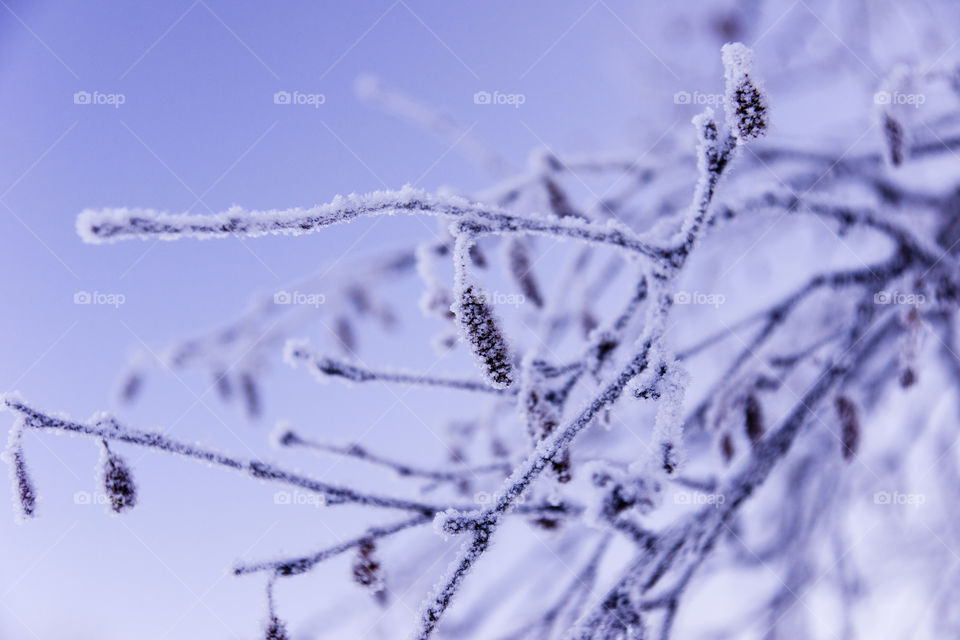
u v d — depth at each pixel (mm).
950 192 662
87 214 469
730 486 549
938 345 680
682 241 521
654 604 542
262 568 520
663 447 505
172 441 509
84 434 501
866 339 592
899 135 553
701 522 548
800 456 730
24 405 497
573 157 633
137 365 748
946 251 594
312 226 488
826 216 574
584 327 619
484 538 500
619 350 559
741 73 491
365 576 534
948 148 625
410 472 569
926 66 593
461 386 550
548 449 503
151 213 474
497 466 575
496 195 602
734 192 561
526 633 592
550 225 509
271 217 484
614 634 538
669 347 509
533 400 538
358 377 545
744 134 494
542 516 550
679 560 553
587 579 586
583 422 505
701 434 667
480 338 486
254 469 517
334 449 564
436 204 496
